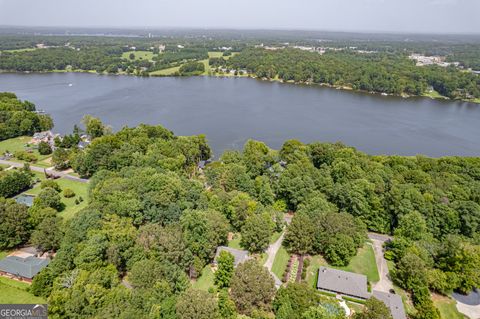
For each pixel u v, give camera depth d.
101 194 90.75
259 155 131.50
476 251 80.31
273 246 91.06
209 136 195.25
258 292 66.69
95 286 61.12
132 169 110.44
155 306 58.12
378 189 103.31
